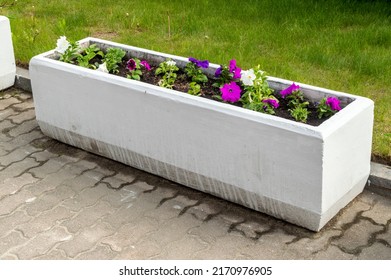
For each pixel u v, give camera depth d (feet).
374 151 12.44
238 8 17.88
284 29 16.74
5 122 14.26
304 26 16.79
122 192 12.25
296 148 10.82
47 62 12.99
